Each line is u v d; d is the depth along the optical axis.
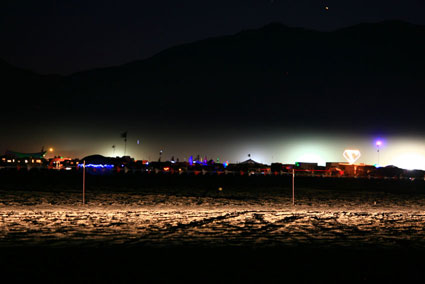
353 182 53.31
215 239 11.84
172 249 10.38
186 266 8.78
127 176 55.25
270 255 9.91
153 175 60.25
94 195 28.45
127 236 12.06
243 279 7.91
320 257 9.80
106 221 15.12
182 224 14.69
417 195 35.31
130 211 18.98
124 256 9.57
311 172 73.88
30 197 26.08
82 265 8.73
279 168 74.50
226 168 77.19
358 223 15.72
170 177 55.28
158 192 32.19
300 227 14.46
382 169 69.12
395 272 8.62
